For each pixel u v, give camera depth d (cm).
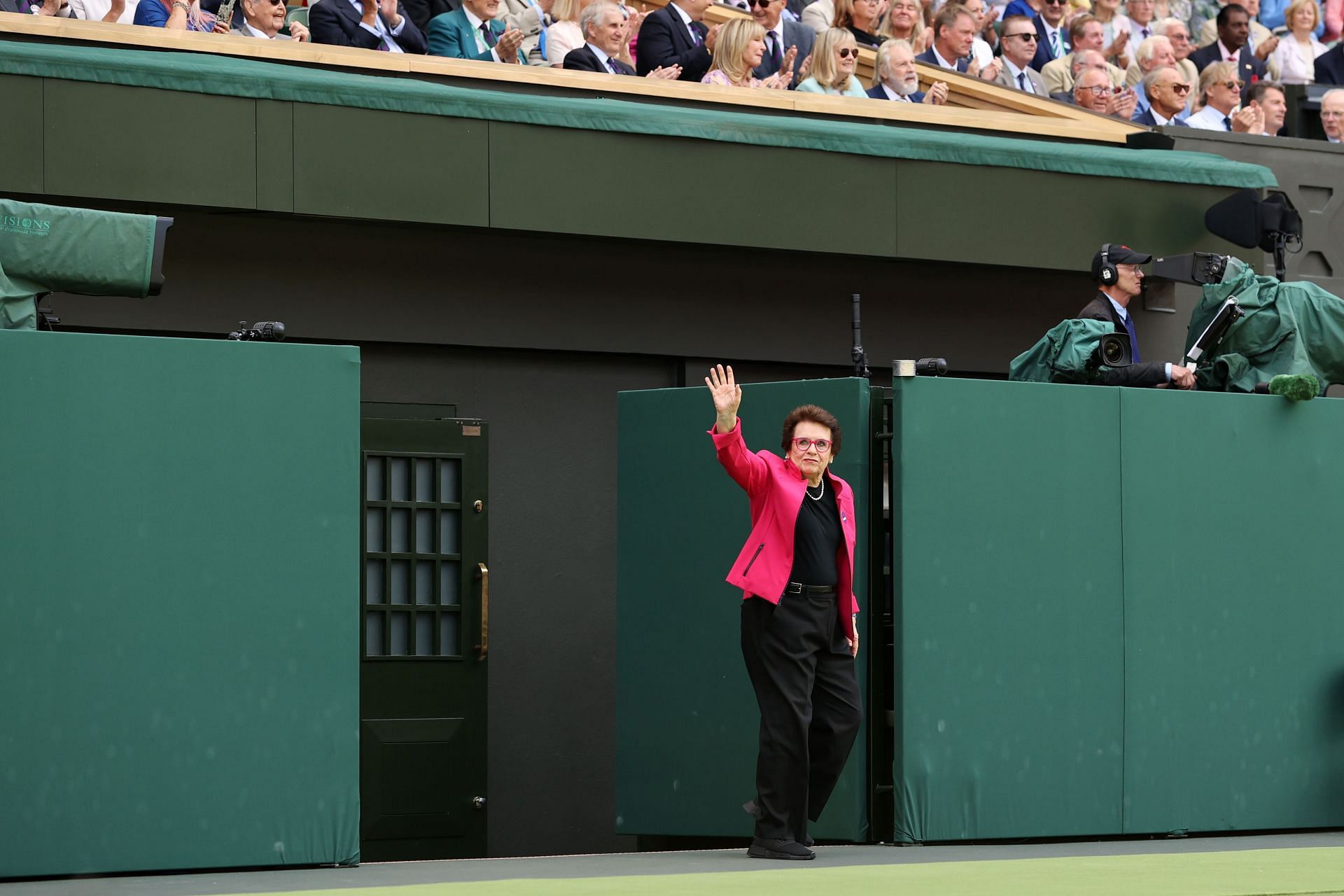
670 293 4000
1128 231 4134
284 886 2312
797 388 3084
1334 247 4581
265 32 4012
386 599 3606
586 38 4228
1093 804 3059
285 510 2600
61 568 2478
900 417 2959
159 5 3828
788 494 2581
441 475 3684
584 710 3959
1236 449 3231
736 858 2686
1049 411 3073
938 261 3984
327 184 3444
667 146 3728
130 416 2522
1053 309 4391
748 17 4247
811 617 2592
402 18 4162
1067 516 3075
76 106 3256
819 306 4141
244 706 2561
